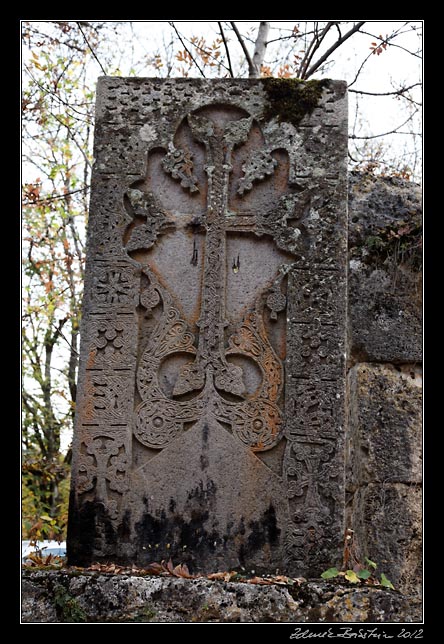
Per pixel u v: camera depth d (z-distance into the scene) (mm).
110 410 4809
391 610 4211
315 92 5215
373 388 6242
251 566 4617
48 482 13578
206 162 5148
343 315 4922
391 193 6664
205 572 4609
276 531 4652
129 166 5133
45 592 4215
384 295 6418
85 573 4312
